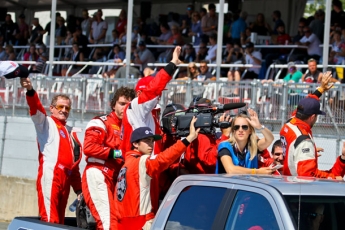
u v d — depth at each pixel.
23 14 47.84
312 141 14.02
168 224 11.45
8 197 29.80
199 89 26.09
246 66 30.72
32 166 30.83
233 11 39.88
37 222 13.95
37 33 44.12
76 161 16.67
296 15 38.03
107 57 39.28
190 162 14.78
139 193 13.18
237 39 35.47
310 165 13.75
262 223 10.08
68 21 43.69
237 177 11.08
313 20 32.94
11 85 31.66
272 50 34.19
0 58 43.66
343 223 10.18
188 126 13.91
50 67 35.03
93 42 41.12
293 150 13.97
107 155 14.66
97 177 14.73
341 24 33.16
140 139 13.37
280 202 9.98
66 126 16.94
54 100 16.45
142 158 13.20
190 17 39.22
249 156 13.94
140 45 35.56
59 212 16.33
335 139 22.98
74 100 29.53
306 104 14.08
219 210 10.73
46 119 16.14
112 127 15.26
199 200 11.14
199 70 31.30
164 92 26.70
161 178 14.92
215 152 14.54
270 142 14.30
